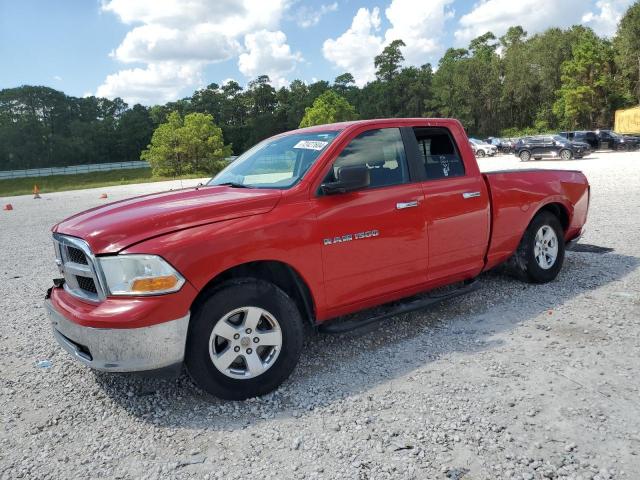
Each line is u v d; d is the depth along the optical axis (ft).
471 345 13.60
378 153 13.89
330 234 12.40
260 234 11.35
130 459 9.57
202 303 10.88
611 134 115.96
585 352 12.64
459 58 344.08
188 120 212.23
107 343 10.25
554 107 237.45
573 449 8.91
